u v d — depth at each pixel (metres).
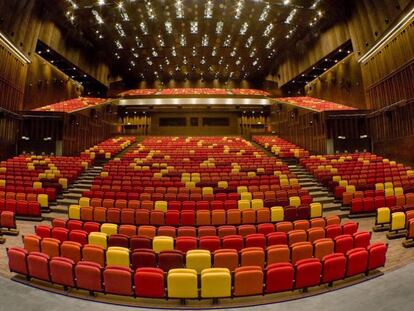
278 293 4.09
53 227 5.83
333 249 4.89
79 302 3.79
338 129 15.20
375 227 7.05
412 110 12.18
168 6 16.53
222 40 20.84
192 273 3.76
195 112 24.05
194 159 14.09
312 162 13.20
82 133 16.41
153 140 19.47
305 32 19.95
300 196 8.75
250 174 11.52
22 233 6.75
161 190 9.27
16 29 13.95
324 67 21.80
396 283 4.14
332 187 10.04
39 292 4.00
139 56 23.56
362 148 15.12
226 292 3.74
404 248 5.80
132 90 28.44
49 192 8.95
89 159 13.35
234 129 24.11
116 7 16.44
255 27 19.05
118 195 8.62
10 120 13.89
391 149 13.59
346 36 17.64
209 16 17.58
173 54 23.17
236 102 23.14
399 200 8.45
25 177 10.28
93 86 25.66
